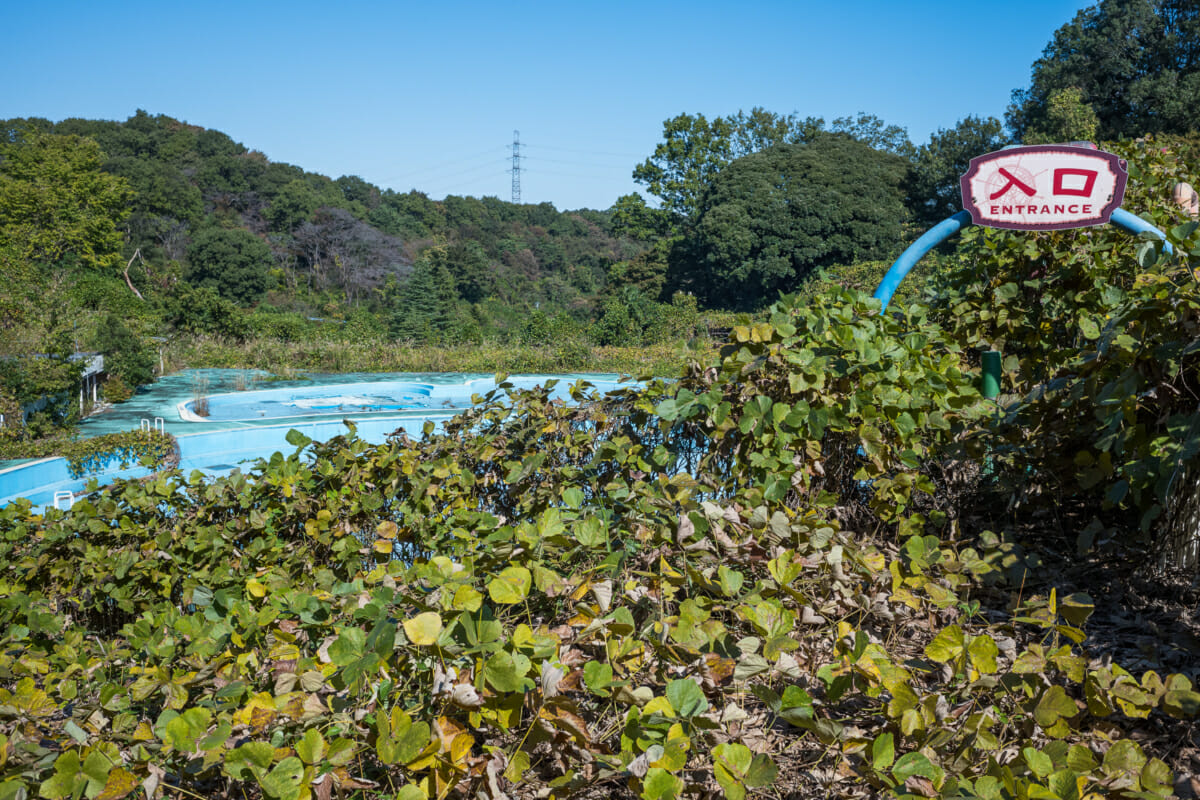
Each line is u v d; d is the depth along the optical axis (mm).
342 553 3168
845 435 3227
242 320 32094
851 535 2572
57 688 2385
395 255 68500
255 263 58000
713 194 46938
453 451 3627
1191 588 2504
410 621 1574
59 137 49969
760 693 1680
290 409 19016
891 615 2113
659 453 3094
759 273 43812
